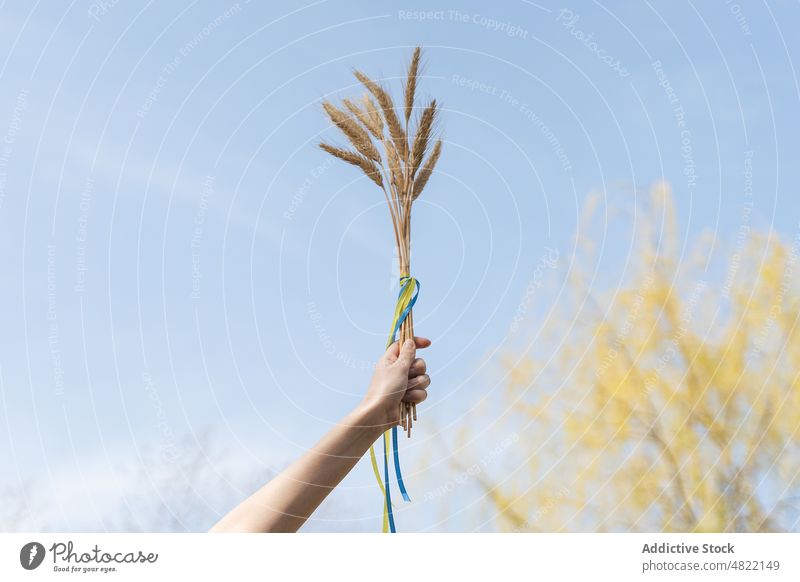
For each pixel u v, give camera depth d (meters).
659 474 4.88
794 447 4.76
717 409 4.90
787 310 4.81
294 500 1.81
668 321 5.04
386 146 2.62
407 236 2.59
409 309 2.52
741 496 4.75
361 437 2.06
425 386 2.29
